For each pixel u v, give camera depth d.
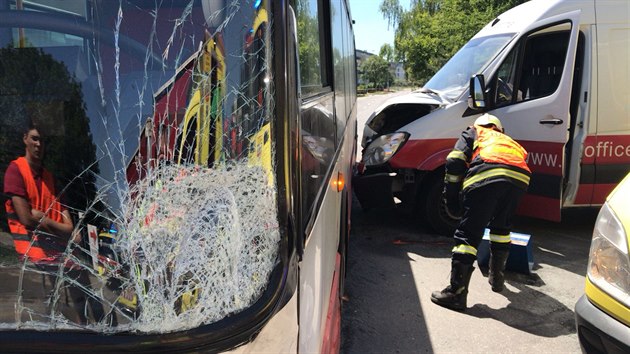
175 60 1.22
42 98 1.23
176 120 1.19
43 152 1.21
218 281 1.14
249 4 1.21
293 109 1.24
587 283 2.55
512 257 4.64
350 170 5.21
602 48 5.01
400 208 6.59
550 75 4.99
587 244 5.41
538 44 5.17
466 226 3.85
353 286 4.41
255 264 1.17
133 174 1.18
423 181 5.52
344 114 4.17
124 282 1.15
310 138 1.71
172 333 1.12
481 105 5.04
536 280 4.50
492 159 3.79
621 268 2.34
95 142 1.20
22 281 1.20
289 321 1.22
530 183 5.13
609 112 5.03
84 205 1.18
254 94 1.19
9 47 1.25
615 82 5.02
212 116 1.18
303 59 1.72
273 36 1.20
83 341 1.13
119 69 1.24
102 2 1.25
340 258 3.22
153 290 1.14
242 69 1.20
